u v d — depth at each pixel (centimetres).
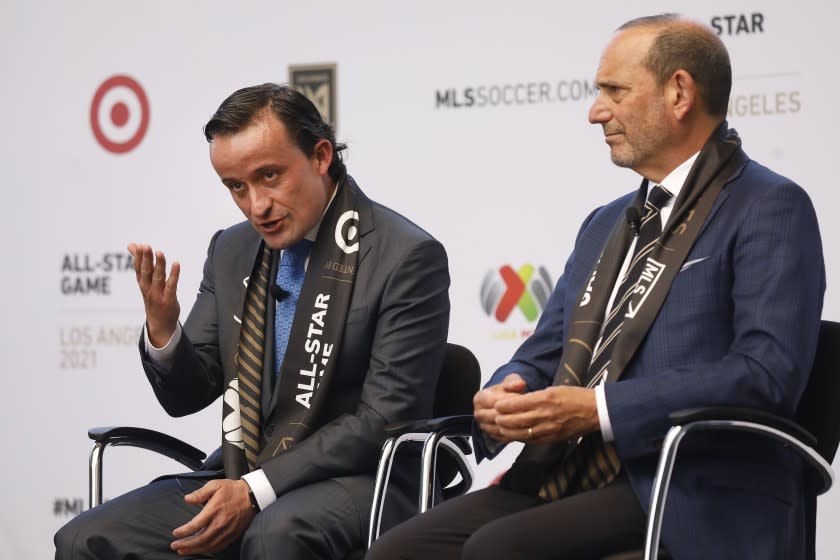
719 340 807
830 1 1296
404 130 1461
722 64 850
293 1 1501
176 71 1546
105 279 1569
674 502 779
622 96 855
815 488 826
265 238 970
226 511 897
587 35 1397
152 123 1555
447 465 1014
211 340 1059
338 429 932
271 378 999
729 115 1330
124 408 1563
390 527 929
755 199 811
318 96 1491
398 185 1461
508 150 1423
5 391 1600
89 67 1574
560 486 838
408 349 955
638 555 762
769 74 1316
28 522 1597
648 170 869
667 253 829
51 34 1587
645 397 777
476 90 1434
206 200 1540
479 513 844
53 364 1584
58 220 1582
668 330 812
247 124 946
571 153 1403
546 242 1411
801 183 1309
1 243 1595
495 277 1427
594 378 833
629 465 795
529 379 904
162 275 975
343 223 991
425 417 965
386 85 1467
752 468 789
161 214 1553
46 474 1588
